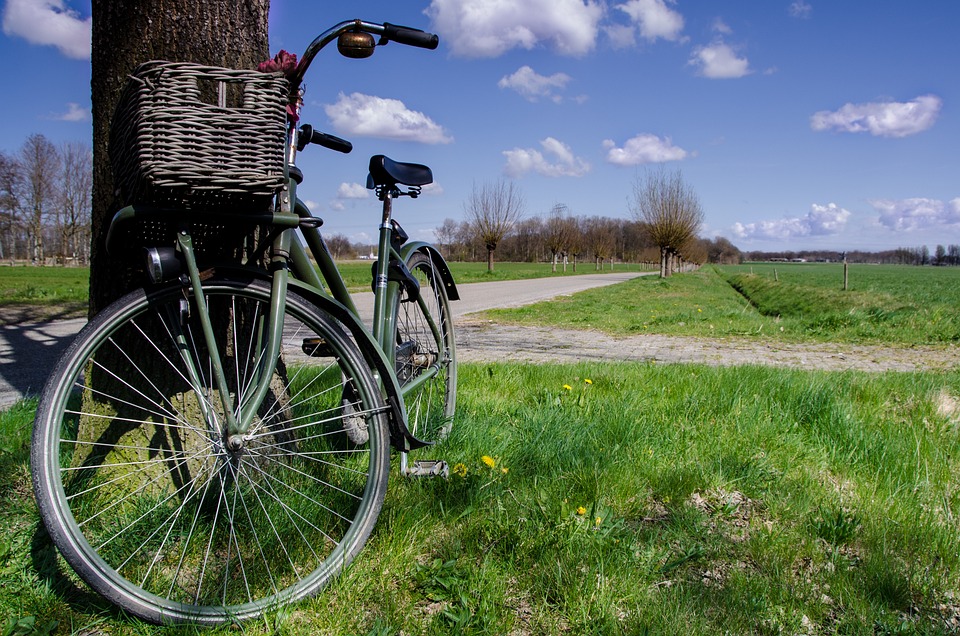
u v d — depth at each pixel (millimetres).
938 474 3180
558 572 2125
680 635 1850
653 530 2525
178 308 2018
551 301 20641
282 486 2445
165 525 2262
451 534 2416
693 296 26812
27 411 3715
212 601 1950
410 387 2949
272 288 1994
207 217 1853
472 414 3795
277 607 1914
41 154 64312
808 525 2613
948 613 2080
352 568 2104
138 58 2410
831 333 10789
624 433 3512
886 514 2707
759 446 3547
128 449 2439
